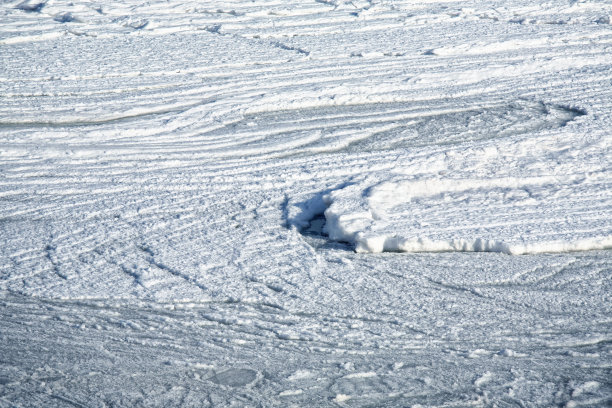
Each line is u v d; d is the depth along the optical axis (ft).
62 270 71.61
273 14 204.85
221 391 51.34
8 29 181.47
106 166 103.96
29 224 83.41
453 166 101.45
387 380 53.11
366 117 128.36
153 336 59.62
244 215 86.84
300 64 156.97
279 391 51.44
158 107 131.23
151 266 72.74
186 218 85.56
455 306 65.21
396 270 72.49
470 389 51.93
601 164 101.50
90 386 51.57
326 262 74.33
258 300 66.18
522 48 170.30
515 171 98.78
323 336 59.82
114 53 163.32
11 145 111.24
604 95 136.26
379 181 95.20
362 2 217.77
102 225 83.10
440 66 155.74
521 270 72.38
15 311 63.52
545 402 50.55
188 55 162.50
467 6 213.46
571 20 193.47
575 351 57.72
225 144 114.62
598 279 70.90
